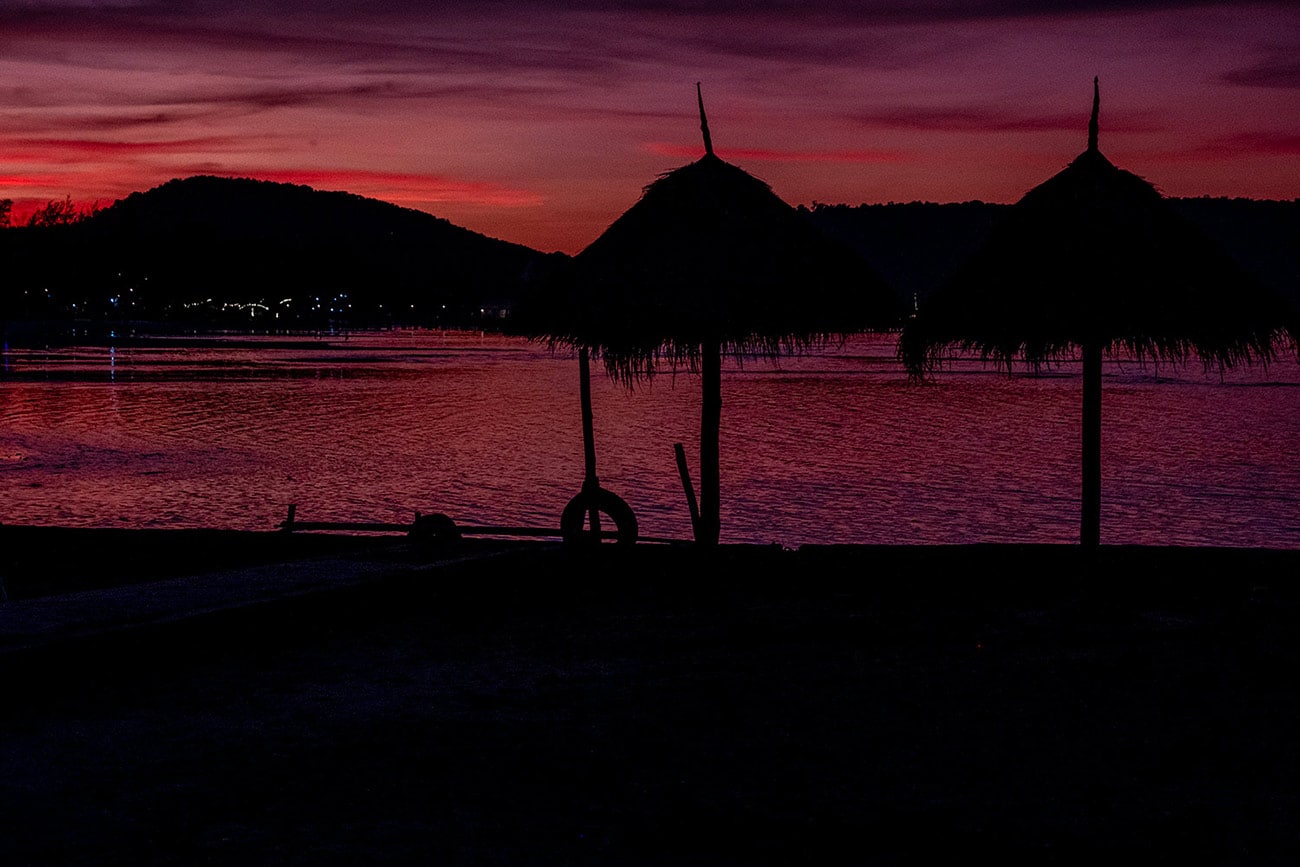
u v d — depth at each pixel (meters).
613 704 6.63
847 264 9.99
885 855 4.65
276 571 8.78
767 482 30.45
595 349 9.95
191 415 49.25
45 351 119.12
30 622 7.11
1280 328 8.44
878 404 58.09
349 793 5.27
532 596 9.37
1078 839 4.80
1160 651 7.71
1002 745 5.95
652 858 4.62
